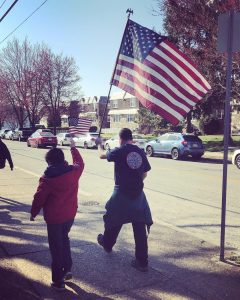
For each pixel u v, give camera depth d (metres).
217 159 22.61
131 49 5.89
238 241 6.36
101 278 4.76
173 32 26.06
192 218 7.95
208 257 5.51
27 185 11.87
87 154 25.53
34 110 53.69
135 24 5.93
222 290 4.44
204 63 23.50
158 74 5.80
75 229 6.87
